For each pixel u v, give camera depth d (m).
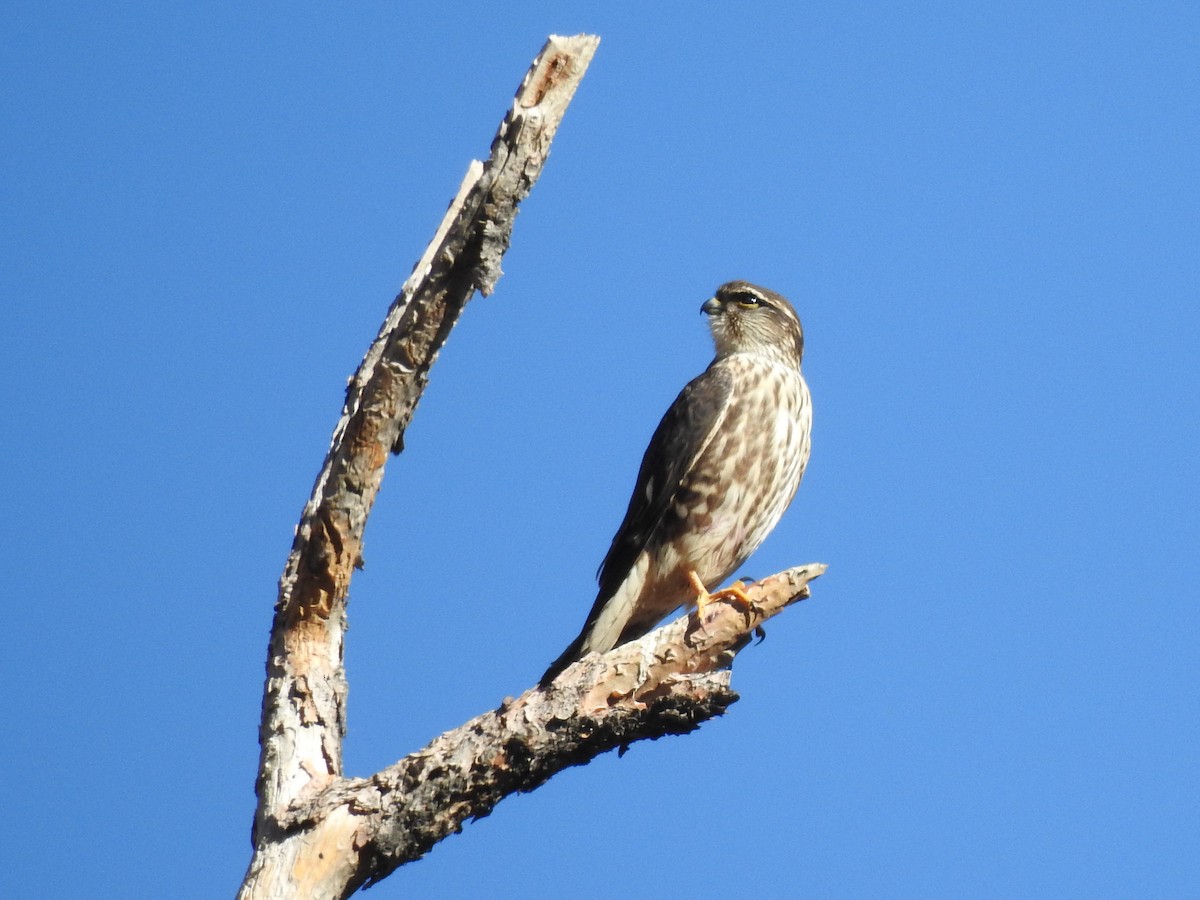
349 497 9.52
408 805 8.96
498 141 8.98
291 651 9.73
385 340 9.41
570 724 9.10
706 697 9.04
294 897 8.75
